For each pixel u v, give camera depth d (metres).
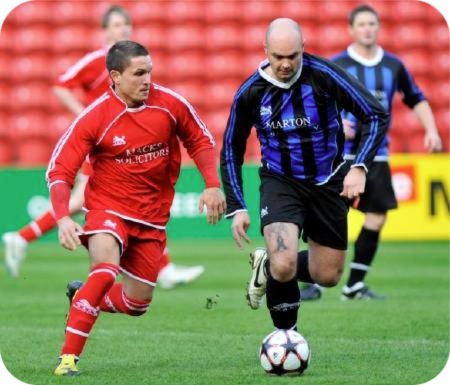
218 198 26.14
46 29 81.12
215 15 82.50
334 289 42.69
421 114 40.66
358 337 30.42
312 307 36.81
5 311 36.66
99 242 25.06
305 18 82.75
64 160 25.11
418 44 81.56
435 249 56.50
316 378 24.17
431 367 25.73
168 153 26.05
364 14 39.69
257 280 28.11
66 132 25.47
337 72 25.73
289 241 25.42
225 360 27.11
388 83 39.84
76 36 80.94
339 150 26.72
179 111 25.86
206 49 81.19
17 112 77.19
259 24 82.44
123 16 41.22
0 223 60.91
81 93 74.88
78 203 42.25
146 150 25.56
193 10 82.44
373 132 25.73
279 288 25.94
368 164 25.58
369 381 23.86
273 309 26.36
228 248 57.44
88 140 25.27
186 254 54.75
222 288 42.53
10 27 80.75
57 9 81.94
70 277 46.72
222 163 26.70
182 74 79.62
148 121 25.41
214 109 78.12
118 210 25.69
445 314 34.78
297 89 25.77
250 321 34.03
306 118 25.92
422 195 60.00
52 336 31.28
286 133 26.11
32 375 24.94
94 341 30.25
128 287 26.86
